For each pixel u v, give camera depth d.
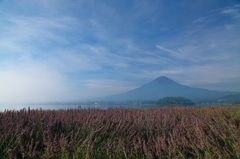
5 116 5.79
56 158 4.37
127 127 6.31
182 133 5.88
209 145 5.07
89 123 6.13
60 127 6.02
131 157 4.96
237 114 8.81
